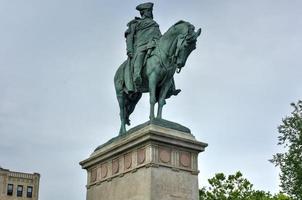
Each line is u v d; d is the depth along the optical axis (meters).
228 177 42.78
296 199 34.34
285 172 35.00
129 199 14.66
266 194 41.00
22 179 82.00
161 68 15.09
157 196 13.89
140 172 14.51
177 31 15.04
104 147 16.62
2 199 78.62
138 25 16.30
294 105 35.81
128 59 16.55
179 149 14.88
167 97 16.36
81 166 17.52
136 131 15.21
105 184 16.03
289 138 35.41
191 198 14.53
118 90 16.97
